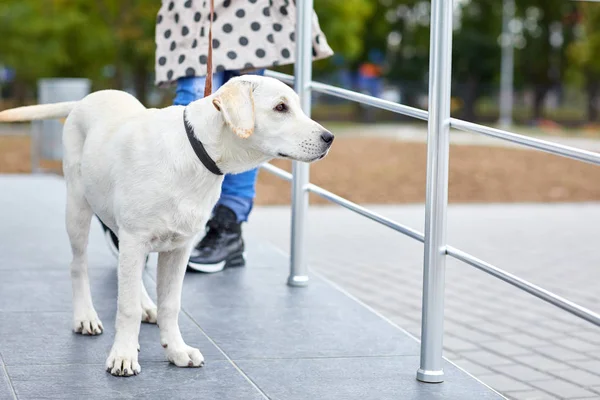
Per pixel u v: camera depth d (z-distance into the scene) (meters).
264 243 6.15
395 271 7.07
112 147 3.41
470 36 51.59
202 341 3.83
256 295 4.67
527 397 4.04
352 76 53.47
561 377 4.37
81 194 3.72
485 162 18.47
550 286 6.56
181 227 3.31
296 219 4.88
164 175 3.25
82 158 3.59
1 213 7.23
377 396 3.22
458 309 5.86
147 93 38.41
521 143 2.98
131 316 3.37
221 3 4.71
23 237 6.10
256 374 3.41
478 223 9.94
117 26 30.41
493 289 6.48
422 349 3.41
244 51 4.71
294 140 3.21
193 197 3.29
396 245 8.30
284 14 4.82
